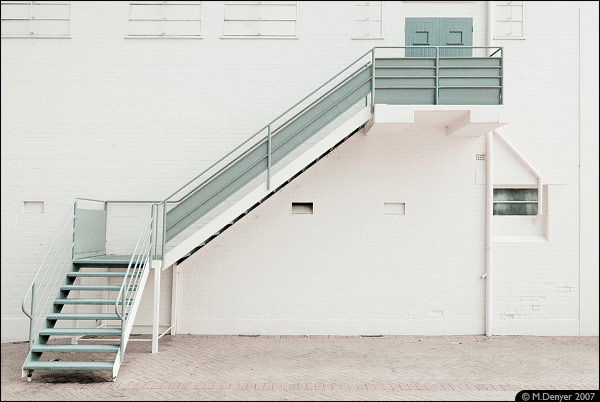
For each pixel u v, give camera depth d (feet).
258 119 30.40
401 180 30.30
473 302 30.19
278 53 30.58
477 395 19.44
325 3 30.78
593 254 30.27
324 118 26.30
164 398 19.01
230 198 29.81
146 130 30.35
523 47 30.66
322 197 30.17
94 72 30.50
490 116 25.85
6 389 20.16
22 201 30.09
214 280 29.96
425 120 28.48
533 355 25.49
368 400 18.78
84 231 26.66
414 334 30.01
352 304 30.07
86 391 19.84
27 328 29.71
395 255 30.19
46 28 30.83
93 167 30.19
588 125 30.45
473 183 30.37
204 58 30.58
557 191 30.42
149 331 29.89
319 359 24.52
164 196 30.09
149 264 25.50
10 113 30.32
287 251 30.09
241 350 26.21
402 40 30.73
